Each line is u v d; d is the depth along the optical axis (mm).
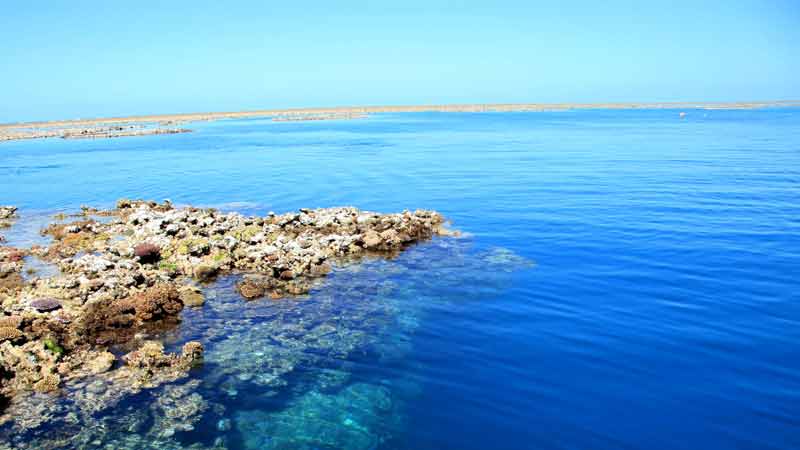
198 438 12469
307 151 80812
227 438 12453
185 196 44969
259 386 14688
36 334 17422
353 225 30719
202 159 72812
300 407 13672
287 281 22938
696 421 12742
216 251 26234
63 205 42688
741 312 18844
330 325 18547
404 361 15914
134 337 17844
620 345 16578
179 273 24141
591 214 34750
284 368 15656
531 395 13961
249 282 22281
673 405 13383
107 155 81812
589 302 20016
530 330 17766
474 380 14766
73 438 12508
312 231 30391
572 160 64750
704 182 46156
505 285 22000
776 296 20219
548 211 36062
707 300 19969
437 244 28438
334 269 24578
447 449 11953
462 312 19375
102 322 18453
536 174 53438
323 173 56656
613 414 13070
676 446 11898
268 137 114062
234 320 19109
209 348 16969
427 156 72125
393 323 18578
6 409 13680
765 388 14070
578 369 15195
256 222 31922
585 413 13125
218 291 22047
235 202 41750
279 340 17469
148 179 55125
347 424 12930
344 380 14945
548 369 15227
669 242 27625
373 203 40281
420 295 21125
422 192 44531
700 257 25062
